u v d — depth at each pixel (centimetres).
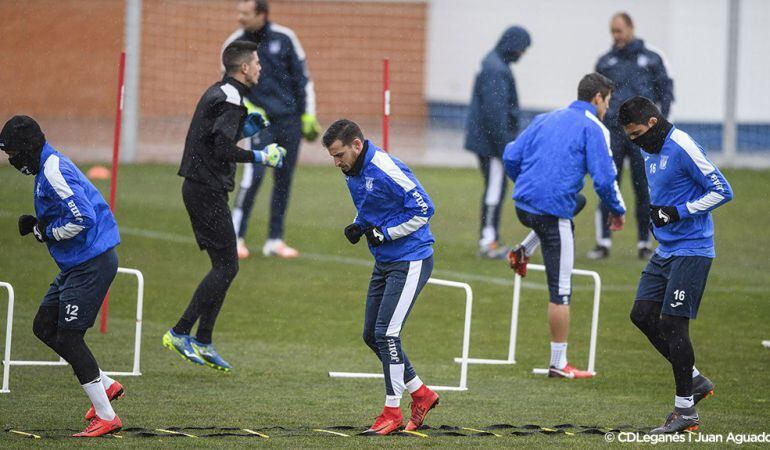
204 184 2862
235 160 2845
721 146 8006
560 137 2917
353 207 5925
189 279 4178
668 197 2331
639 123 2317
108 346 3164
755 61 8012
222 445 2072
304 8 9369
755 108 8019
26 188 6050
